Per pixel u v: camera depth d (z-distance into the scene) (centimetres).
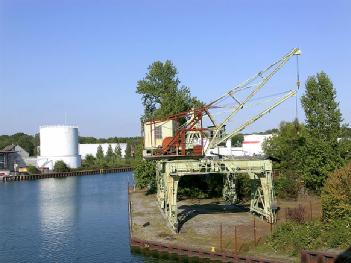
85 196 8019
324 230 3191
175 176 4066
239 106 4731
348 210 3378
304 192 5641
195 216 4591
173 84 8581
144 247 3628
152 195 6975
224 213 4747
